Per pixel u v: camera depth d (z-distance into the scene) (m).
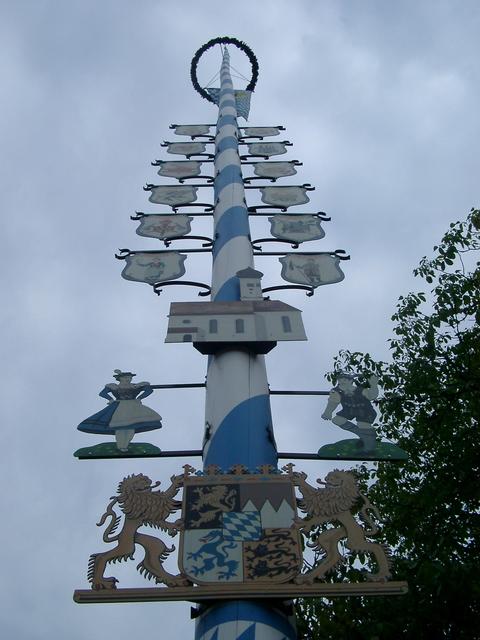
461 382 9.60
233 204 11.07
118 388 7.79
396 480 9.88
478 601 7.77
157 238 11.43
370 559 9.16
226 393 7.65
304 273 10.42
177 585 5.81
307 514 6.29
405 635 7.94
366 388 7.97
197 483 6.44
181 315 8.38
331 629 8.20
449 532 8.77
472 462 9.03
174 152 15.12
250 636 5.66
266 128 16.56
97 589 5.73
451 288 9.96
